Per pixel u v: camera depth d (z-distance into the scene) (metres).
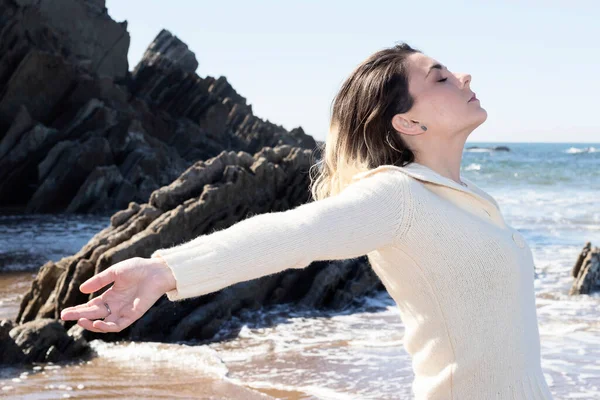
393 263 1.77
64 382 5.53
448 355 1.77
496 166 65.88
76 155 26.83
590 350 6.56
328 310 9.31
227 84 55.16
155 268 1.49
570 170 58.34
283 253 1.52
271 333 7.90
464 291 1.72
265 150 11.28
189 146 40.47
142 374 5.80
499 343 1.74
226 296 8.48
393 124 1.96
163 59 48.31
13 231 18.69
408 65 1.97
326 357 6.57
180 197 9.26
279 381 5.75
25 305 7.96
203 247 1.51
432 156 1.98
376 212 1.65
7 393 5.20
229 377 5.85
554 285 10.92
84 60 39.16
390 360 6.38
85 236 17.84
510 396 1.74
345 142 2.04
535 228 20.22
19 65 29.83
